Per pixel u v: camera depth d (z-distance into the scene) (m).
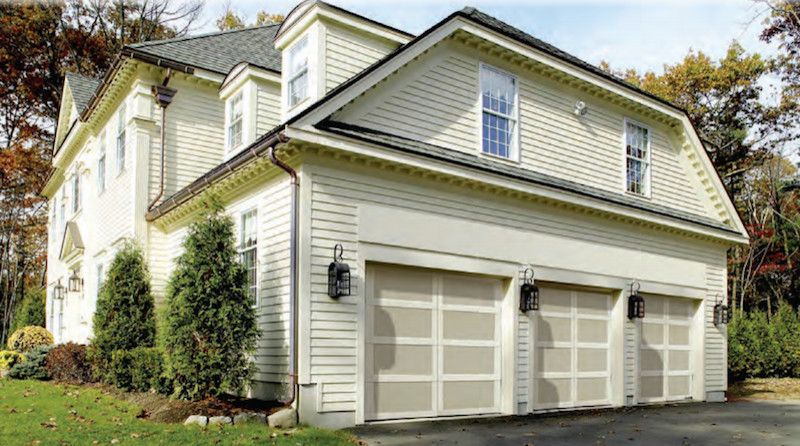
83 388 11.99
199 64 15.12
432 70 11.46
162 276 14.07
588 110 14.30
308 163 9.38
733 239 16.38
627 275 13.94
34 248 33.66
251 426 8.28
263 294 10.12
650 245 14.65
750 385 19.61
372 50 11.95
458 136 11.66
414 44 10.86
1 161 29.42
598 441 8.89
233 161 10.37
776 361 21.75
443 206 10.84
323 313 9.25
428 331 10.57
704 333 15.72
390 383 10.00
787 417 11.85
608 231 13.69
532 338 11.92
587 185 13.92
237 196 11.34
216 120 15.42
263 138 9.75
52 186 26.09
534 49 12.82
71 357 13.45
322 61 11.16
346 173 9.76
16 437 7.32
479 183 11.06
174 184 14.55
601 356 13.43
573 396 12.70
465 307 11.14
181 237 13.40
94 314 12.81
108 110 16.98
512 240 11.79
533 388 11.84
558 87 13.74
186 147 14.85
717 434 9.77
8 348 18.72
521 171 12.51
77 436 7.44
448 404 10.70
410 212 10.39
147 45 15.25
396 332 10.16
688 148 16.47
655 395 14.45
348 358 9.41
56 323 22.81
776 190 31.88
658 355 14.69
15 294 31.62
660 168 15.91
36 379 13.94
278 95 14.02
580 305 13.16
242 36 18.17
